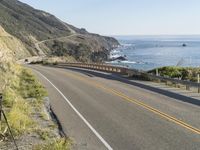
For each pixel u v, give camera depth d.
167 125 14.59
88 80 35.66
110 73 45.69
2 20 182.50
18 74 31.89
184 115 16.69
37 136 12.48
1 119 13.08
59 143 11.02
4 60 27.61
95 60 173.62
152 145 11.68
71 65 68.75
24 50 124.94
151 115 16.75
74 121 15.50
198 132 13.37
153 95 23.98
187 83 26.69
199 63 115.94
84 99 22.33
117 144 11.83
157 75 33.06
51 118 16.47
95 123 15.09
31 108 17.77
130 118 16.09
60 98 22.84
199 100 21.64
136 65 135.12
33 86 26.78
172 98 22.52
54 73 46.12
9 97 17.83
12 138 11.98
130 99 22.09
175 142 12.02
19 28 192.12
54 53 186.00
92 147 11.46
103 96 23.66
